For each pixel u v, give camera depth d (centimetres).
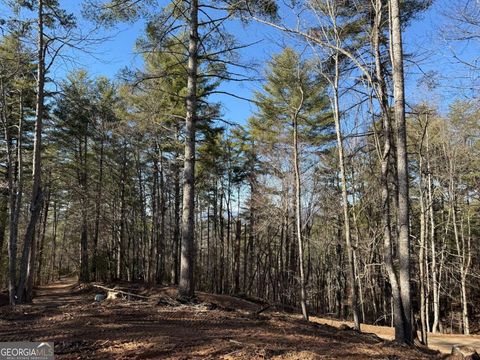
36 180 1291
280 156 2172
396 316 802
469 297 2833
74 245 4047
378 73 966
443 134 1842
